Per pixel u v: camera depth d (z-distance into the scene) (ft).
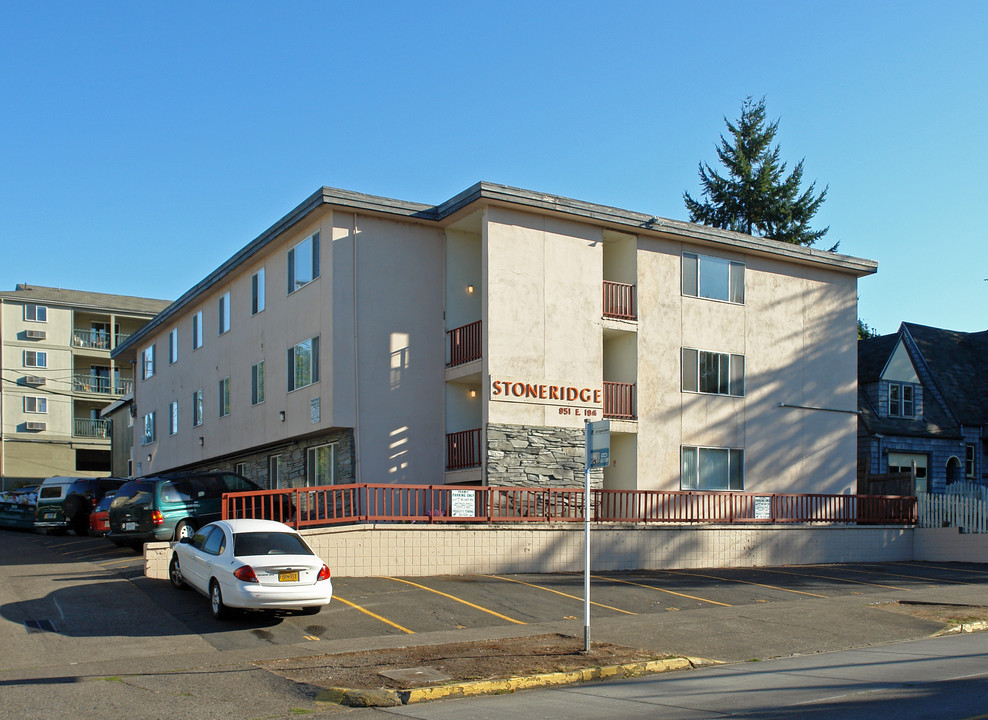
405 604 58.29
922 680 39.52
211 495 76.74
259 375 101.14
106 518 85.20
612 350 97.35
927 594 70.08
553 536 76.28
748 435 101.50
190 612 54.19
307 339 89.56
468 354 87.40
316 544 65.72
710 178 192.34
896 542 98.48
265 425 98.17
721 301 101.50
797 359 106.93
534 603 61.16
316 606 52.39
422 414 87.81
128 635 49.11
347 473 84.33
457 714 34.37
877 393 124.16
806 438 106.22
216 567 53.11
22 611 54.29
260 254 100.48
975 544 94.32
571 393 87.66
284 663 43.06
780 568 86.48
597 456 45.98
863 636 53.42
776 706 34.45
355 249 86.38
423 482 87.10
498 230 85.87
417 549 69.67
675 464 95.50
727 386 100.63
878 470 119.34
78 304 207.41
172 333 133.90
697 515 88.38
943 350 139.64
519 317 85.87
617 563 79.25
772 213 188.44
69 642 47.52
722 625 55.06
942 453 126.21
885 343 130.00
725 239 100.17
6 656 44.57
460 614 56.39
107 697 36.55
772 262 106.52
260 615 54.03
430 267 90.12
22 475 196.85
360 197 85.40
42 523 103.86
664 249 97.71
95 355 208.85
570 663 43.11
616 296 93.91
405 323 88.02
